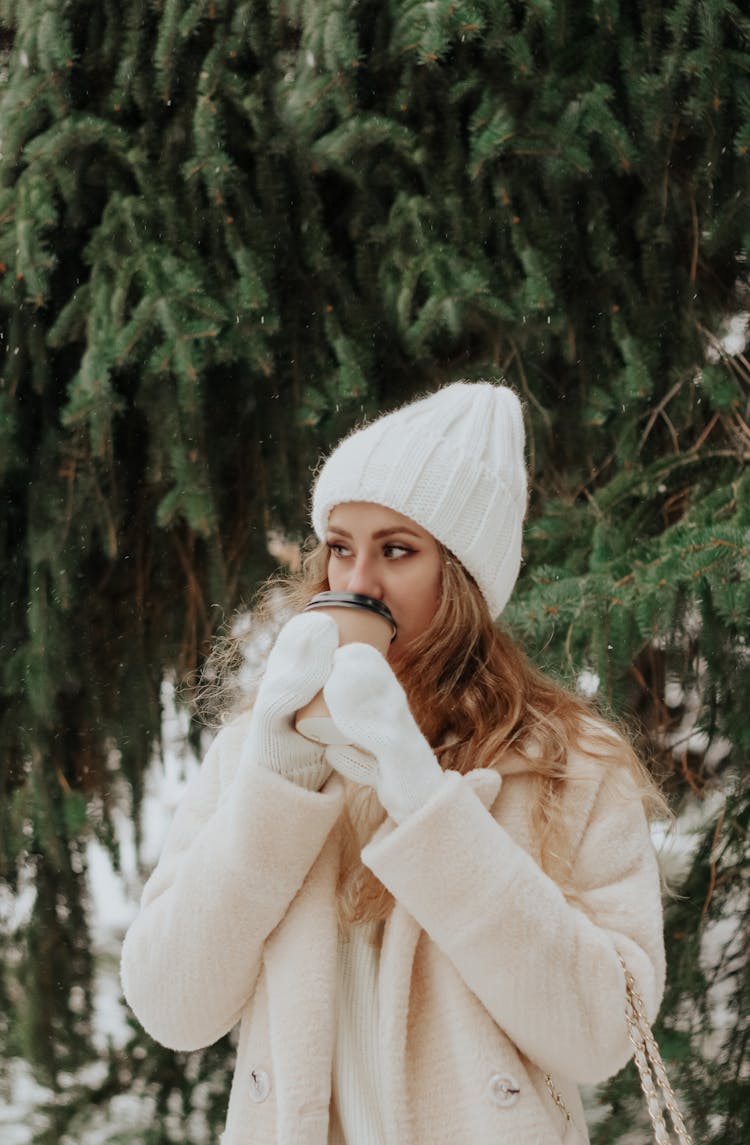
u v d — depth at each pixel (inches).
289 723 42.6
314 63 84.7
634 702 99.0
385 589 48.7
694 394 95.0
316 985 43.2
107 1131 102.1
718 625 79.6
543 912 40.8
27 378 95.1
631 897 45.3
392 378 96.7
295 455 97.3
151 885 48.0
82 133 86.6
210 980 43.6
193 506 89.9
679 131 88.7
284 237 90.8
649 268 91.0
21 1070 106.5
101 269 87.7
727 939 94.2
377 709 40.9
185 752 108.3
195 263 88.5
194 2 85.7
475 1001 43.3
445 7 81.0
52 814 99.7
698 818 97.0
